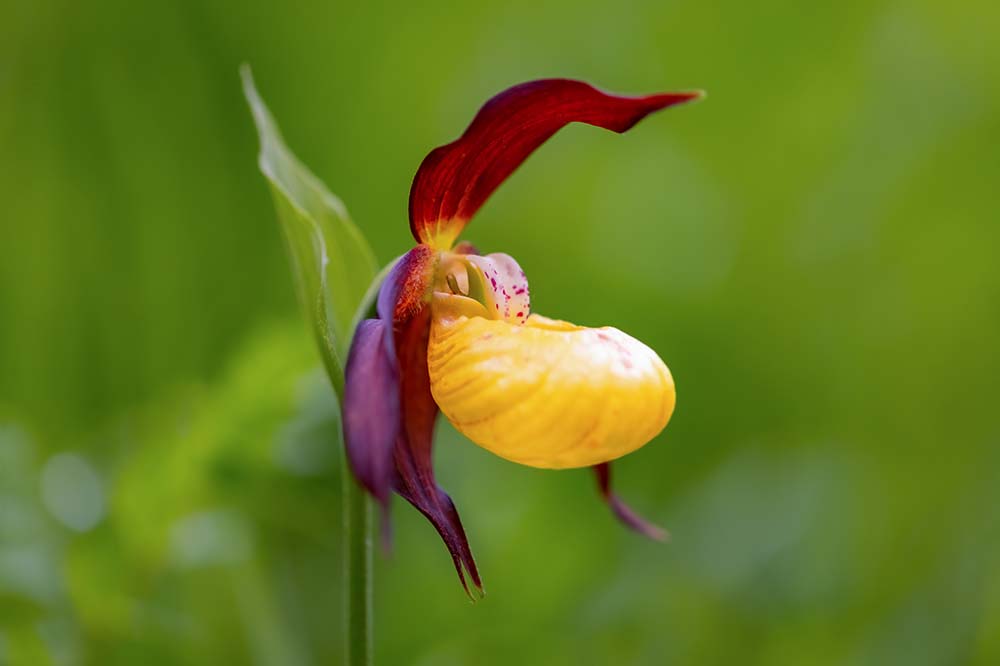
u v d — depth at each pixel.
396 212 0.81
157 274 0.73
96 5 0.71
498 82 0.84
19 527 0.56
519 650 0.61
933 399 0.80
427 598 0.61
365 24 0.79
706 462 0.76
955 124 0.82
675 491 0.72
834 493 0.66
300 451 0.59
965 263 0.81
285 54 0.78
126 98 0.73
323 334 0.51
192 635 0.58
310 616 0.63
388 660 0.61
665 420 0.51
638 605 0.63
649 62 0.87
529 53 0.85
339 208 0.53
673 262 0.81
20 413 0.63
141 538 0.57
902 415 0.79
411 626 0.61
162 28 0.73
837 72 0.85
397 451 0.52
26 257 0.70
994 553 0.65
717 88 0.86
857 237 0.81
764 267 0.81
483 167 0.52
